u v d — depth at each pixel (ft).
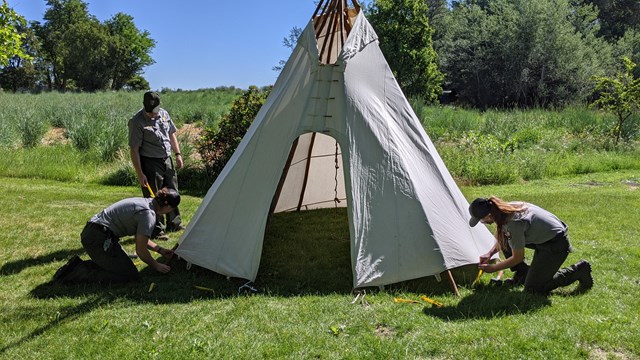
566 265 18.02
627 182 35.40
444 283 16.35
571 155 43.91
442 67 123.85
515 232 14.39
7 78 198.70
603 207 26.81
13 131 46.09
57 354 11.94
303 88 17.90
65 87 199.62
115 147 40.06
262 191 17.08
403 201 16.46
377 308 14.49
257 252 16.52
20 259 18.70
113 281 16.30
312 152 24.59
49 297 15.37
